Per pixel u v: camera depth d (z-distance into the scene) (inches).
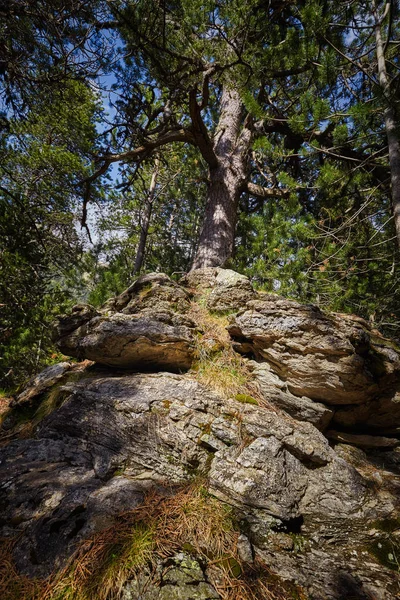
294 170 322.3
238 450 98.2
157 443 101.6
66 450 106.5
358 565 71.6
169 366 137.3
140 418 106.6
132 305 155.3
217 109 385.4
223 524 78.0
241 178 307.0
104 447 104.7
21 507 84.5
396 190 154.6
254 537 77.4
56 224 507.2
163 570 65.3
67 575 67.0
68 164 474.3
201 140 268.2
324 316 124.3
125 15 188.7
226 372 131.7
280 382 128.8
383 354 123.5
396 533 80.0
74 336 141.6
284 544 76.2
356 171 240.1
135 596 60.6
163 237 629.6
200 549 71.1
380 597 63.4
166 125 267.1
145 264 591.5
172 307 159.0
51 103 271.1
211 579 64.6
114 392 118.1
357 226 261.3
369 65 212.1
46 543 73.7
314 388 122.0
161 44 209.6
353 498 91.8
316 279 255.3
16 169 487.8
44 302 330.3
